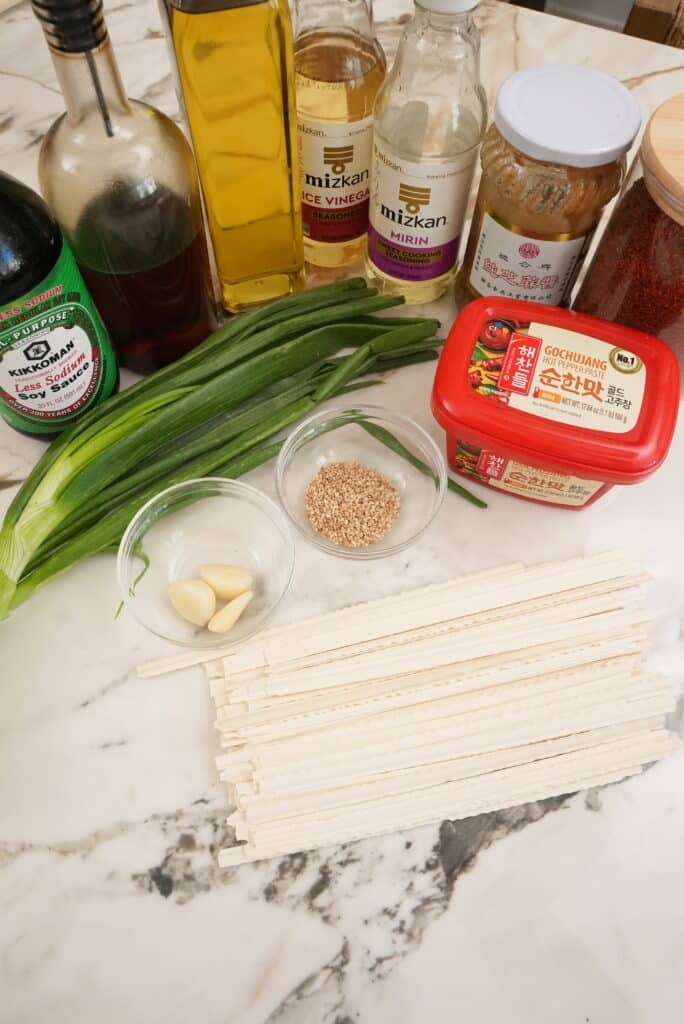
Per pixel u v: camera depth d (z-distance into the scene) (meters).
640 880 0.55
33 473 0.63
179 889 0.54
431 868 0.55
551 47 0.94
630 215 0.62
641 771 0.58
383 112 0.64
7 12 0.98
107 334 0.69
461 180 0.66
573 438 0.57
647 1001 0.51
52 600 0.64
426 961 0.52
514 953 0.53
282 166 0.67
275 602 0.63
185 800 0.57
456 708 0.59
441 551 0.67
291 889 0.54
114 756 0.59
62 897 0.54
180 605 0.62
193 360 0.68
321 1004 0.51
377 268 0.77
